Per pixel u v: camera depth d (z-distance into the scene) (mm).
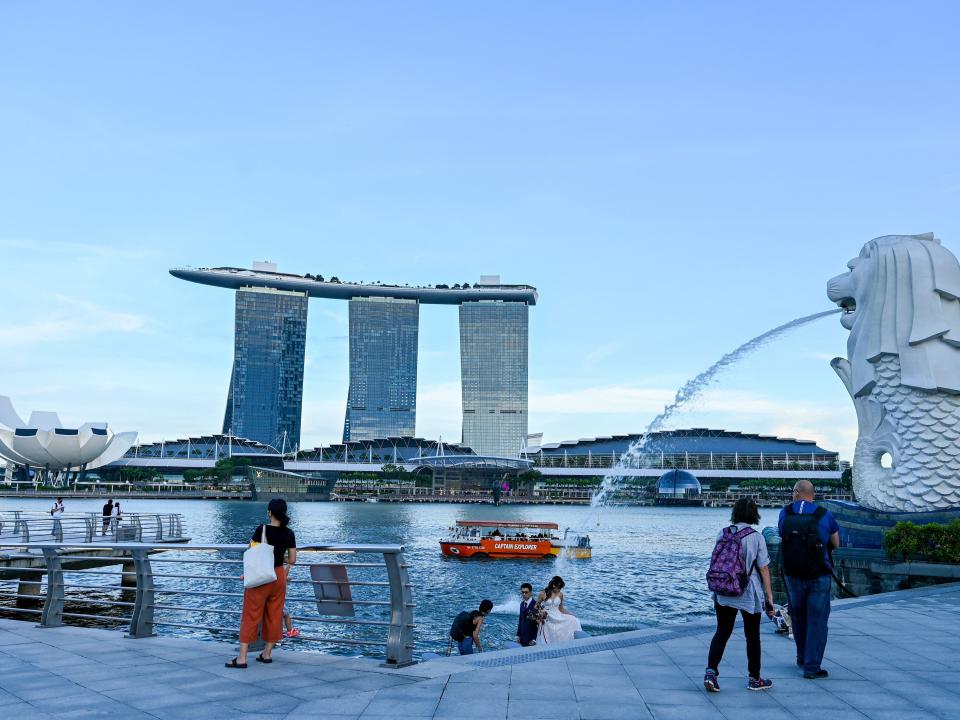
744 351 30766
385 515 167375
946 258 26062
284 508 9594
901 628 12055
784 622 11312
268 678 8602
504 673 8578
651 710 7121
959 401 25391
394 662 9086
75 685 8297
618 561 63062
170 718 7031
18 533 34312
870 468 27000
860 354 27422
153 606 11312
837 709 7219
